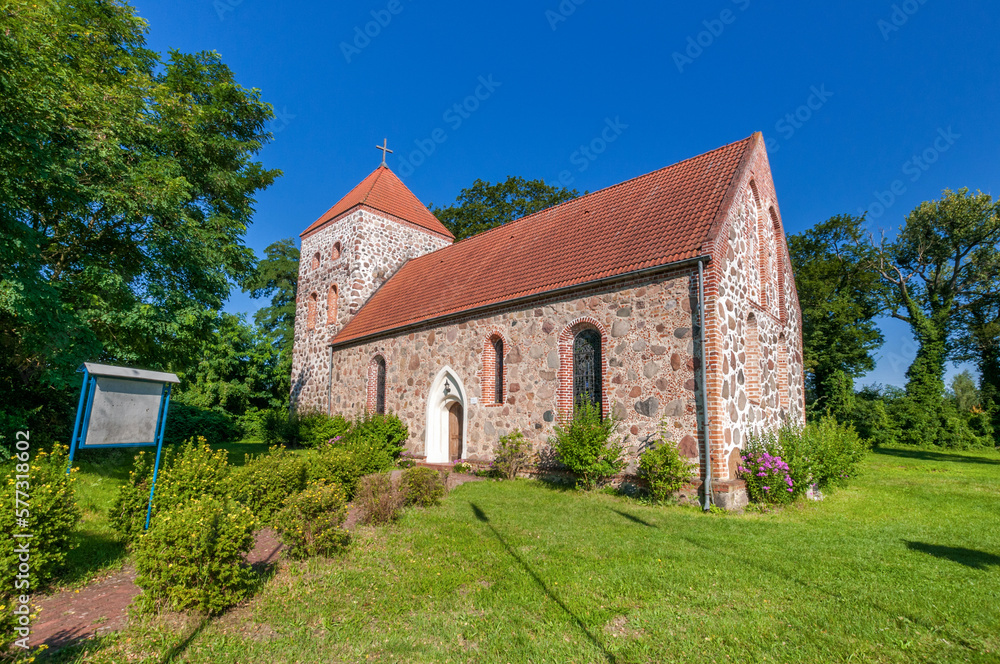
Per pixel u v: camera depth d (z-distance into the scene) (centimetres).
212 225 1505
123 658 420
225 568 512
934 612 511
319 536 675
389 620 494
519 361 1470
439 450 1753
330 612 512
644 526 870
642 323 1201
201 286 1437
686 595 557
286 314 3959
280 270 4006
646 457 1076
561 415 1339
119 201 1178
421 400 1814
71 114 1104
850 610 518
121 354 1309
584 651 433
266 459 974
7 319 1077
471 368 1623
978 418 3316
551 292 1377
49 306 1016
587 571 631
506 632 468
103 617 504
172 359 1459
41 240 1040
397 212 2705
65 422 1331
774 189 1574
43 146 1013
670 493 1088
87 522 798
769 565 657
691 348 1109
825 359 3238
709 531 839
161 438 750
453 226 3800
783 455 1144
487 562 665
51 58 1084
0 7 965
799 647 443
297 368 2747
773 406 1402
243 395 3086
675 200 1393
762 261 1431
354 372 2245
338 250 2642
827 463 1250
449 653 433
